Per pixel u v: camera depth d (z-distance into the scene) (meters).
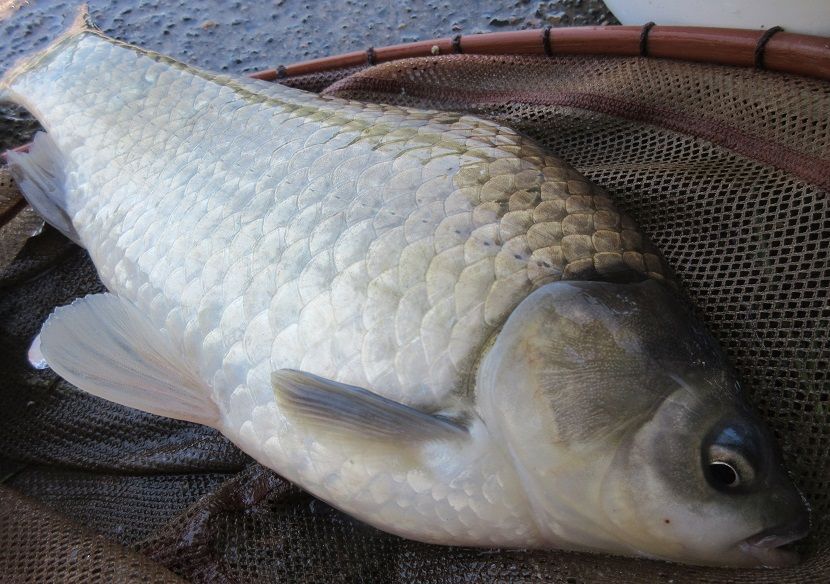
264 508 0.29
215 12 0.53
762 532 0.23
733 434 0.22
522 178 0.26
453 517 0.25
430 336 0.25
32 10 0.54
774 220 0.28
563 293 0.24
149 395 0.30
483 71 0.37
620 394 0.23
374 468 0.25
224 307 0.28
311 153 0.28
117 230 0.32
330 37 0.50
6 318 0.38
